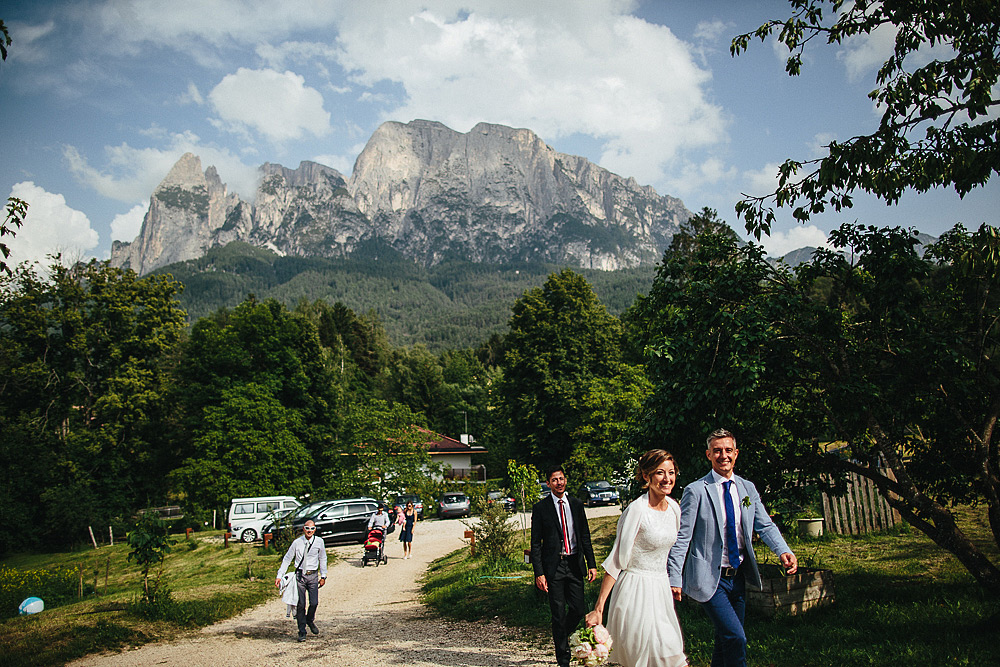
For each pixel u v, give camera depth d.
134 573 23.81
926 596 7.63
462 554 21.17
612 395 29.67
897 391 7.97
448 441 58.44
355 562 23.69
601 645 4.56
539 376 43.75
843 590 8.30
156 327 42.66
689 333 8.13
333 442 43.94
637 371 29.48
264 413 37.16
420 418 40.25
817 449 8.66
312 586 9.95
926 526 7.16
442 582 15.26
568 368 43.53
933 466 8.51
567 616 6.46
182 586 17.95
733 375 7.43
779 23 8.35
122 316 41.06
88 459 39.44
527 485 23.19
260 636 10.16
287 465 37.12
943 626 6.29
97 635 9.77
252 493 35.53
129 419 40.19
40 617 11.71
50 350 40.31
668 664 4.49
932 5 7.32
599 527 20.17
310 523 10.16
